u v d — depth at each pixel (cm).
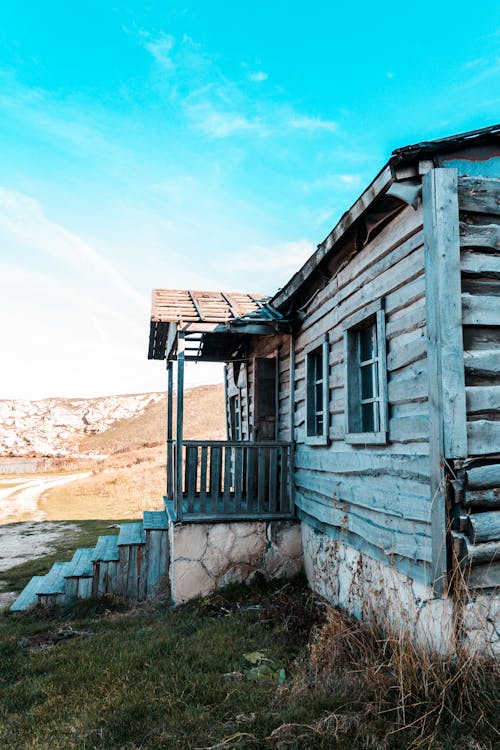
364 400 553
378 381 532
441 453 374
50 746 338
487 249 403
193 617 617
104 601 715
